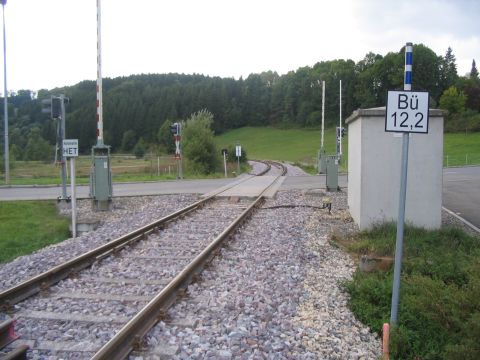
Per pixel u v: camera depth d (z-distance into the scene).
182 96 143.00
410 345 6.02
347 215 14.68
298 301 7.10
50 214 17.97
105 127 126.50
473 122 90.25
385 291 7.23
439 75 114.44
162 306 6.38
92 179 17.94
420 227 11.51
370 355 5.68
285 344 5.50
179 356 5.11
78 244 11.33
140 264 9.04
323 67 149.12
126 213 17.39
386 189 11.66
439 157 11.53
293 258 9.50
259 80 167.88
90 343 5.46
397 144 11.62
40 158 74.25
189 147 42.62
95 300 7.04
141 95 139.62
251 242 10.89
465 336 5.42
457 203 18.34
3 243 13.52
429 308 6.17
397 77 115.38
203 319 6.16
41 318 6.32
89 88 152.62
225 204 17.95
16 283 8.41
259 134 147.12
